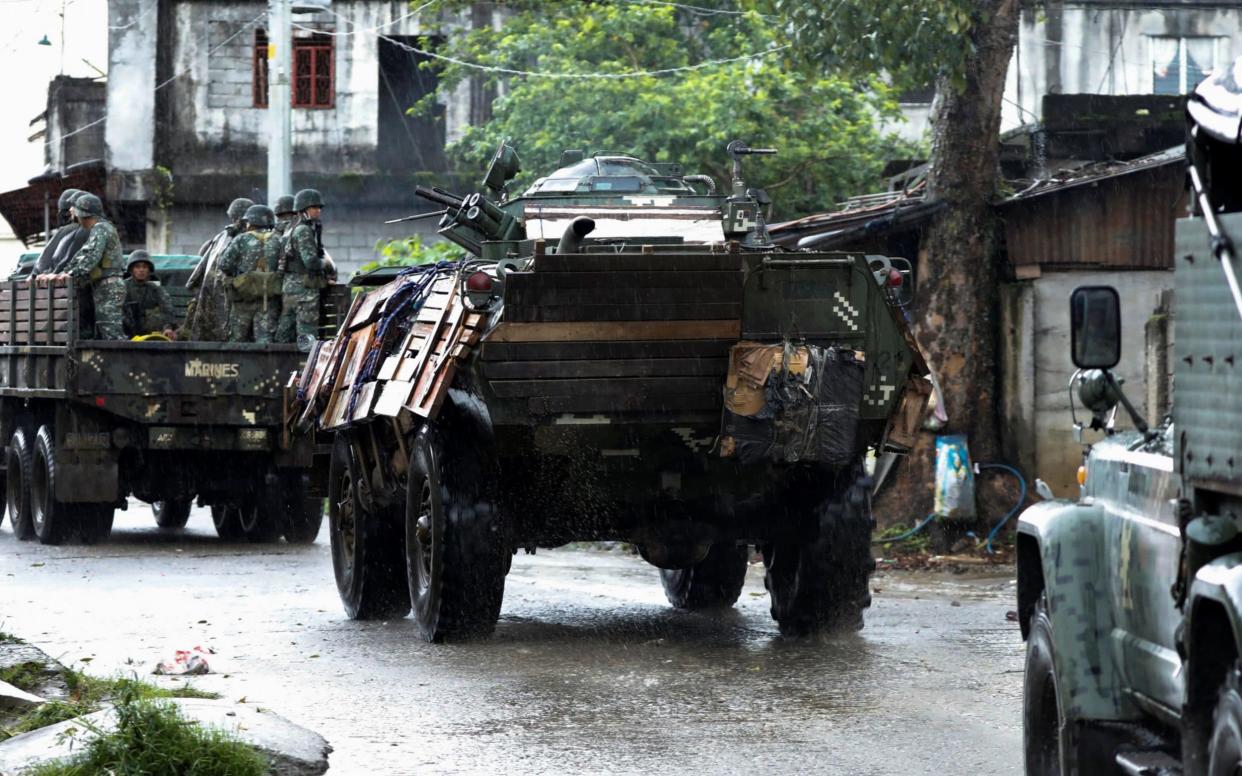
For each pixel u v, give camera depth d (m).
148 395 26.73
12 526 30.34
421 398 15.93
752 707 13.34
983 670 15.11
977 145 26.89
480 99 50.97
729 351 15.61
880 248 28.31
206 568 24.61
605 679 14.70
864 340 15.88
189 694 13.44
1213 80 8.14
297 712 13.17
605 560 26.61
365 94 52.50
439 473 16.25
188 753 10.47
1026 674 9.73
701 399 15.74
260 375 27.23
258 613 19.62
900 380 16.08
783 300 15.58
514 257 18.03
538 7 48.12
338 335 20.86
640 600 21.22
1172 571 7.81
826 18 26.06
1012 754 11.47
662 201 18.81
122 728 10.66
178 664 15.11
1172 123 31.92
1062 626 8.84
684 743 11.92
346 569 19.70
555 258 14.85
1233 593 6.60
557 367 15.34
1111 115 31.97
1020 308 27.19
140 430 27.27
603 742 11.98
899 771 10.98
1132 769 8.08
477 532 16.20
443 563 16.19
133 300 30.23
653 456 16.28
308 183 52.16
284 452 27.55
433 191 19.17
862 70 26.34
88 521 27.94
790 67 27.36
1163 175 26.92
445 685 14.41
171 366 26.84
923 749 11.66
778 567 17.78
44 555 26.28
